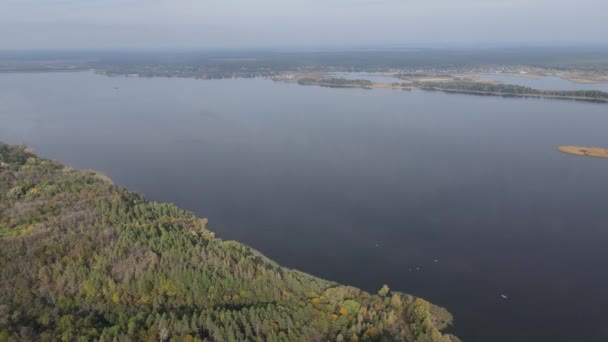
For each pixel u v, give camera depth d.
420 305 115.25
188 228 153.12
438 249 152.00
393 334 105.19
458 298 127.12
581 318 119.94
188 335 96.56
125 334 96.69
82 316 103.31
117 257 122.75
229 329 98.56
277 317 104.62
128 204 159.38
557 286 133.38
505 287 132.50
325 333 103.38
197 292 113.62
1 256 121.50
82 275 115.94
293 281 122.62
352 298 116.25
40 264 118.31
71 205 156.88
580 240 158.88
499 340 111.69
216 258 124.19
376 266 141.50
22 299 106.88
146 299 111.31
